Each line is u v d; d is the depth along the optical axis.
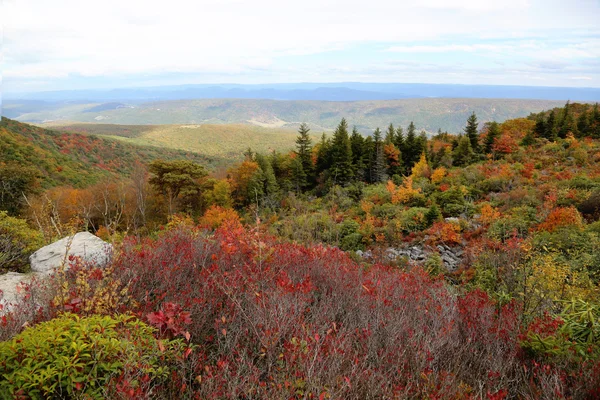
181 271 4.50
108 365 2.36
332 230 22.23
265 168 45.22
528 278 6.07
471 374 3.23
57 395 2.24
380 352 3.13
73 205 26.66
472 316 4.17
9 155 47.91
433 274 13.59
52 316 3.26
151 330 2.89
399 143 50.28
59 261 5.78
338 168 43.97
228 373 2.60
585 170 29.81
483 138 51.19
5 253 6.59
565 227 16.52
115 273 4.32
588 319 3.82
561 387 2.82
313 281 4.75
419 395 2.78
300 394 2.39
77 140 81.62
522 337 3.60
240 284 4.15
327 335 3.10
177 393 2.63
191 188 36.94
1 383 2.12
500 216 22.06
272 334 3.01
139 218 27.97
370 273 5.66
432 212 23.94
